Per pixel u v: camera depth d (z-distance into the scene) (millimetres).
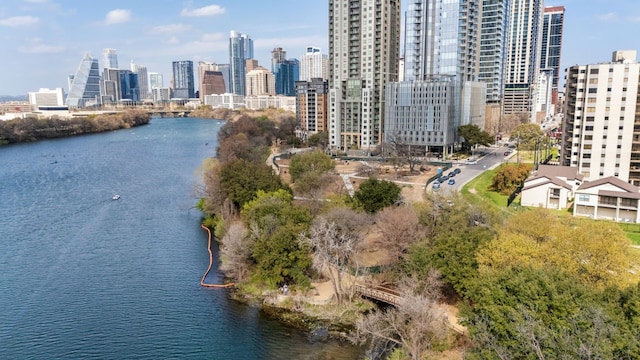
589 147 132125
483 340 45844
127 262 93125
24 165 199750
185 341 65812
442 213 84062
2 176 174750
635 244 85188
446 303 69875
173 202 137000
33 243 103062
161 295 79375
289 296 77125
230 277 86375
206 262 93500
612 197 103375
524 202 117688
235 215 111250
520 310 44750
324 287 79438
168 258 95312
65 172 183000
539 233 67562
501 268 58000
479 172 166875
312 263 77438
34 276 86312
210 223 115375
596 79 128250
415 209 88625
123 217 122625
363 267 83188
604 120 129250
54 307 74938
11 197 142625
